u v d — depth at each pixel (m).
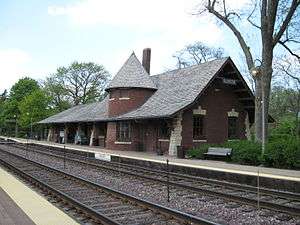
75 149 35.12
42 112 74.50
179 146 28.08
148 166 23.89
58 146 41.06
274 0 24.45
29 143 49.62
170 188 15.70
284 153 20.52
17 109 88.88
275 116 49.84
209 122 31.89
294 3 24.03
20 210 9.98
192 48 60.16
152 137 33.25
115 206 11.66
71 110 57.03
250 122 35.22
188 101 29.55
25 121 74.00
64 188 15.20
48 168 21.22
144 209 11.17
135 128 34.91
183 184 15.84
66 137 52.41
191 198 13.48
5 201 11.12
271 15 24.48
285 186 15.26
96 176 19.73
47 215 9.45
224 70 32.12
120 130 36.22
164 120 31.53
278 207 11.37
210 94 32.12
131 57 38.41
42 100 75.38
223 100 32.91
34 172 20.39
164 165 22.47
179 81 34.75
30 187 15.05
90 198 12.98
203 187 16.22
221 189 15.70
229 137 33.28
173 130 30.06
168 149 30.73
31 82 91.06
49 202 11.22
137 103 36.25
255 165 22.44
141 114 32.78
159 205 10.77
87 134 47.53
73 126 52.72
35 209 10.12
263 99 23.72
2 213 9.62
